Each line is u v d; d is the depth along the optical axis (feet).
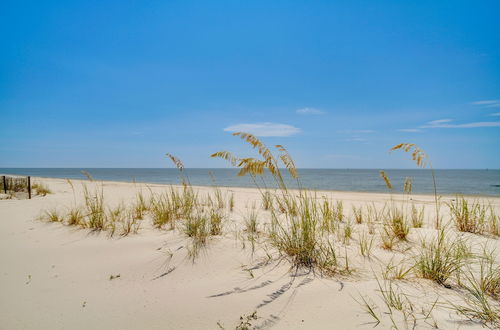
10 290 8.14
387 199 36.76
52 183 61.87
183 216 17.24
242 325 6.17
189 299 7.55
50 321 6.51
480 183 117.80
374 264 9.84
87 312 6.93
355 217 19.19
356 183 111.65
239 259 10.37
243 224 15.93
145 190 44.11
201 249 11.32
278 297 7.45
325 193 50.52
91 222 15.12
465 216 15.46
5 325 6.31
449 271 8.61
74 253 11.35
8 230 14.99
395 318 6.21
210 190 47.78
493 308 6.57
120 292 8.05
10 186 33.35
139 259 10.60
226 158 11.16
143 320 6.54
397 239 13.03
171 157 18.20
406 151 13.80
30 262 10.41
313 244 10.41
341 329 5.90
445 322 6.03
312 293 7.59
